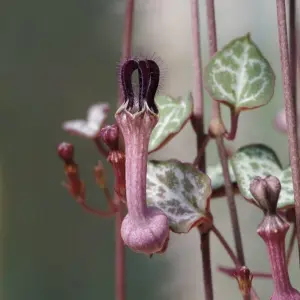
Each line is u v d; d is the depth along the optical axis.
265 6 0.34
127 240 0.13
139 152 0.13
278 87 0.33
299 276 0.26
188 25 0.35
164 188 0.14
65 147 0.16
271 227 0.13
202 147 0.15
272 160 0.15
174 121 0.15
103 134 0.14
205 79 0.14
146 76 0.13
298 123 0.15
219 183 0.16
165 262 0.39
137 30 0.34
